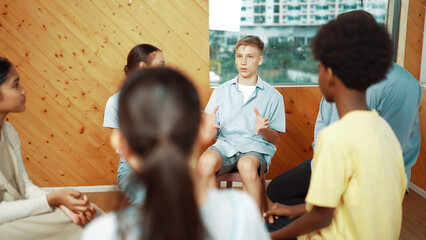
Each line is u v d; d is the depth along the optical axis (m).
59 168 2.75
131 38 2.58
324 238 0.97
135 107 0.54
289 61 2.79
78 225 1.28
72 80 2.62
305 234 0.96
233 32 2.70
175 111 0.54
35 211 1.23
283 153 2.82
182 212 0.50
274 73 2.81
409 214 2.37
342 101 0.95
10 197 1.32
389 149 0.90
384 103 1.54
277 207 1.28
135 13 2.54
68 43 2.56
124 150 0.59
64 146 2.72
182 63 2.64
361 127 0.88
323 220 0.90
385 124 0.94
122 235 0.54
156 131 0.53
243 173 1.92
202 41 2.61
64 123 2.69
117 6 2.52
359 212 0.89
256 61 2.21
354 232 0.92
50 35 2.54
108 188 2.80
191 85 0.58
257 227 0.60
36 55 2.56
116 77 2.63
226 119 2.24
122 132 0.57
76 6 2.51
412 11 2.65
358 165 0.87
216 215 0.58
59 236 1.27
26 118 2.65
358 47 0.89
